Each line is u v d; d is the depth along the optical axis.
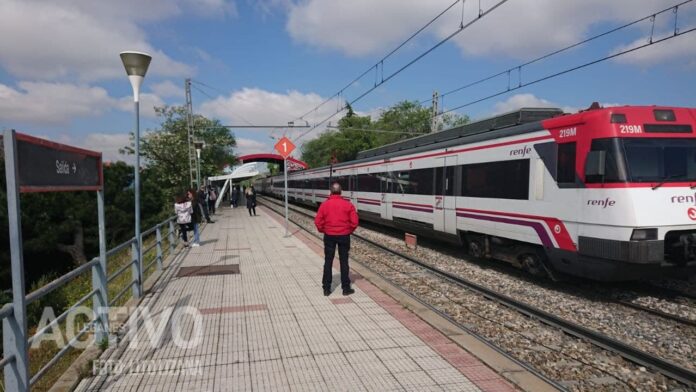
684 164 7.25
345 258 7.46
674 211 6.96
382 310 6.58
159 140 33.56
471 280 9.55
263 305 6.86
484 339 5.34
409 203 14.32
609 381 4.62
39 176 3.62
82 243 17.56
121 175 21.19
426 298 7.93
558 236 8.03
